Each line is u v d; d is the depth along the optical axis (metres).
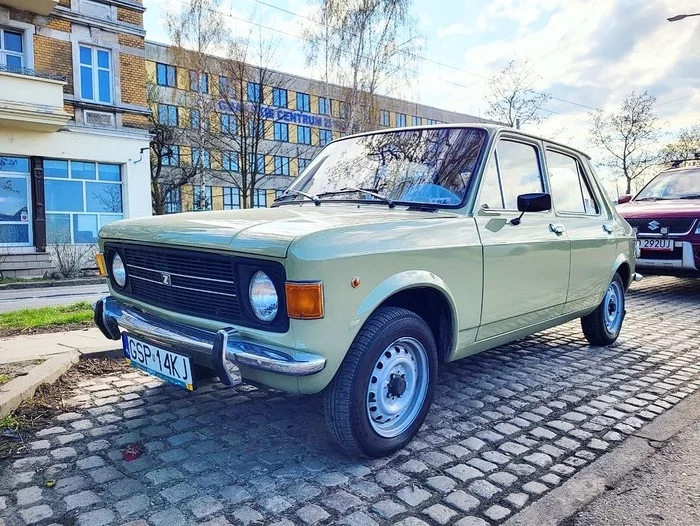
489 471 2.61
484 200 3.29
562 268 3.97
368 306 2.47
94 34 16.61
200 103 24.97
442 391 3.82
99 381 3.89
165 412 3.31
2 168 15.16
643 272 8.02
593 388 3.89
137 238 2.95
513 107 27.25
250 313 2.44
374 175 3.56
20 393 3.27
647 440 3.00
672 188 8.85
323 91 26.52
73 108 16.22
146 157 17.88
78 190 16.56
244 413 3.31
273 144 43.53
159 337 2.71
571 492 2.42
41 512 2.20
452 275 2.93
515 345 5.20
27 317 6.34
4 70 14.41
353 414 2.52
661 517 2.24
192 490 2.38
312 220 2.66
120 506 2.25
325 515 2.20
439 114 52.88
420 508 2.27
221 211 3.27
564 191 4.32
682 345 5.21
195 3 23.70
